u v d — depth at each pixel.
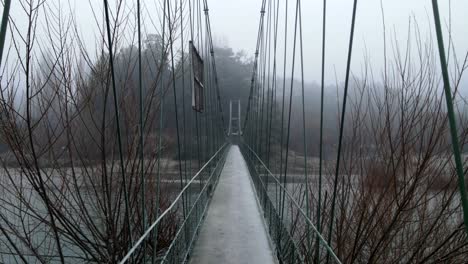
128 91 4.97
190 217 5.19
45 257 4.57
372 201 5.22
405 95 4.65
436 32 1.33
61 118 4.21
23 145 3.96
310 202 6.21
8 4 1.34
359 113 5.39
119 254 4.43
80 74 4.56
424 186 4.96
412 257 4.38
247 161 16.89
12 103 3.62
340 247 4.92
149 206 5.39
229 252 4.89
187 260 4.56
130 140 4.89
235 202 8.33
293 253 3.81
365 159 5.33
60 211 4.51
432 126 4.21
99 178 4.89
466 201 1.27
